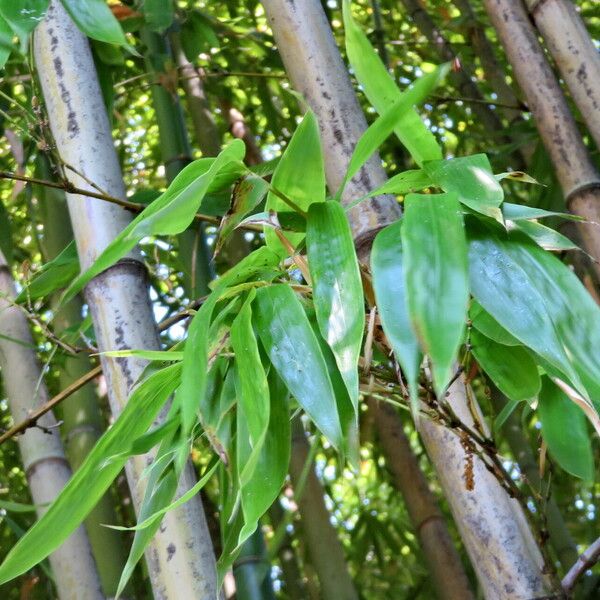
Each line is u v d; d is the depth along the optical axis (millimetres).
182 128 1943
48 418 1524
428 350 622
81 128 1154
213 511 1883
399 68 2748
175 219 717
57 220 1781
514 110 2207
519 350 875
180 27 2012
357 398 654
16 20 929
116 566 1619
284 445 753
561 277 723
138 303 1088
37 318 1172
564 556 2021
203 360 701
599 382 686
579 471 920
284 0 1147
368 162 1045
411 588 2570
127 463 1021
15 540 2180
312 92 1105
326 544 1765
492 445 852
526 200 2457
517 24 1540
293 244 836
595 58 1429
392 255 702
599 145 1403
